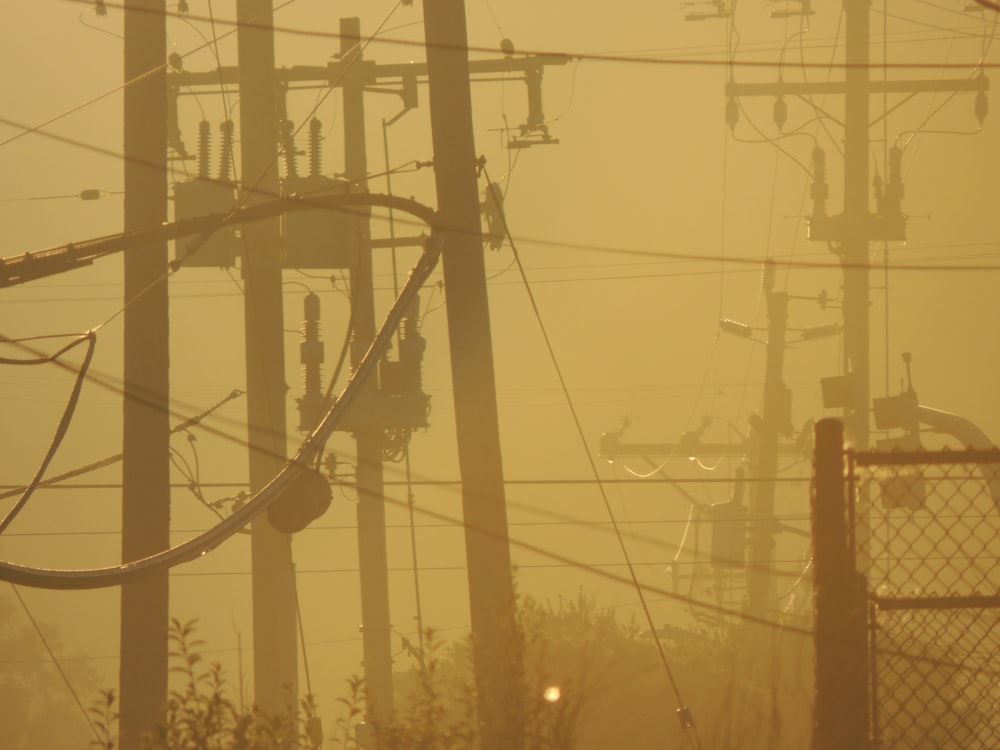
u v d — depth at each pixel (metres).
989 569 28.33
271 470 79.81
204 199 87.50
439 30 60.44
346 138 91.44
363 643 88.12
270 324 81.00
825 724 26.92
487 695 33.09
